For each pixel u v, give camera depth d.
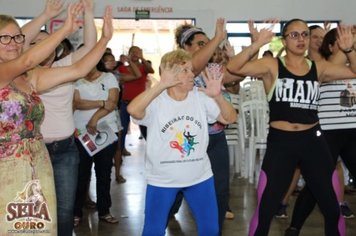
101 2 10.27
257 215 2.85
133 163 6.96
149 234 2.53
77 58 2.84
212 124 2.99
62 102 2.71
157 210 2.54
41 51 2.00
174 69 2.41
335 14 10.71
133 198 4.95
